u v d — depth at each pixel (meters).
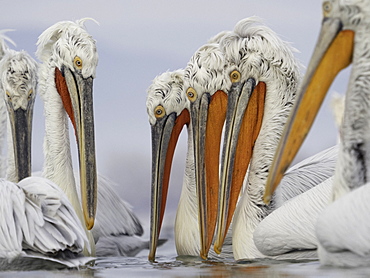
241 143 12.05
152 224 13.27
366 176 8.70
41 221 9.63
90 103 12.68
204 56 12.20
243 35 12.14
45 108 13.09
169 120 13.56
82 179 12.49
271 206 11.90
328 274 8.26
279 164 8.77
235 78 12.01
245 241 11.80
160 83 13.56
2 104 13.52
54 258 9.62
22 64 13.20
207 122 12.24
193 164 13.42
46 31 13.04
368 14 8.51
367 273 8.16
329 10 8.65
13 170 14.25
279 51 11.97
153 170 13.54
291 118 8.78
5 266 9.68
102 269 10.34
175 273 9.80
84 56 12.66
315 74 8.71
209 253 12.88
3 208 9.71
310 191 10.92
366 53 8.56
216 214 12.21
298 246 10.70
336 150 14.44
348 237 7.95
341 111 11.58
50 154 12.95
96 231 14.77
